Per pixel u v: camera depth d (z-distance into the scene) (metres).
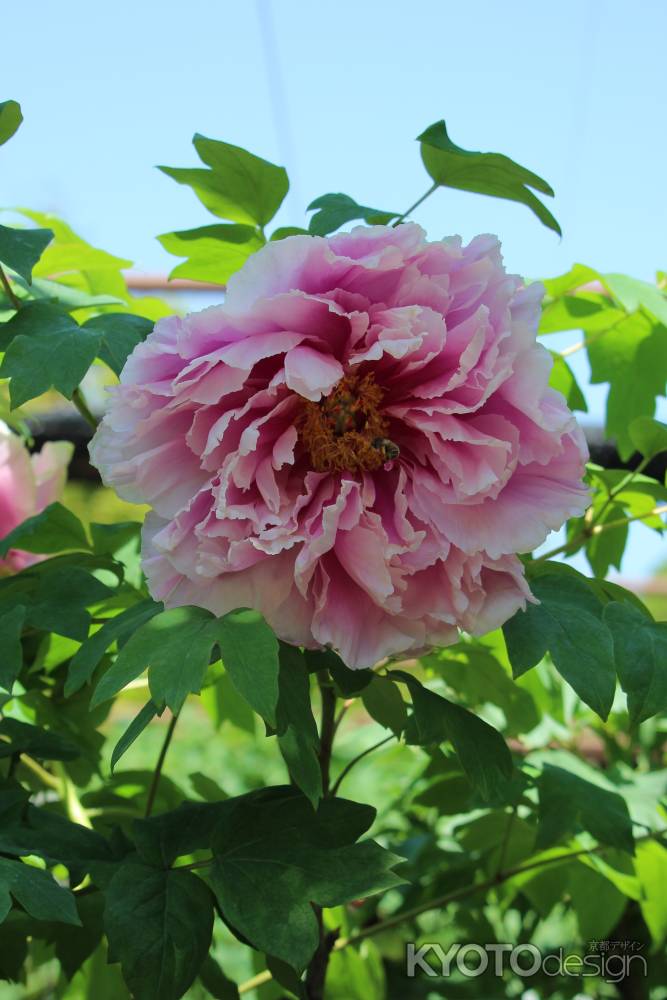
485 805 0.79
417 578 0.54
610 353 0.79
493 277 0.54
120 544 0.71
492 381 0.52
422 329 0.53
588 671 0.55
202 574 0.52
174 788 0.79
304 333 0.53
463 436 0.53
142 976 0.52
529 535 0.54
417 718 0.57
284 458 0.53
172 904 0.54
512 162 0.60
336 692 0.62
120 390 0.53
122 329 0.60
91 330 0.59
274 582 0.53
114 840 0.61
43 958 0.78
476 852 0.93
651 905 0.80
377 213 0.62
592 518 0.72
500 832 0.82
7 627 0.58
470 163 0.61
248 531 0.53
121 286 0.79
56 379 0.57
